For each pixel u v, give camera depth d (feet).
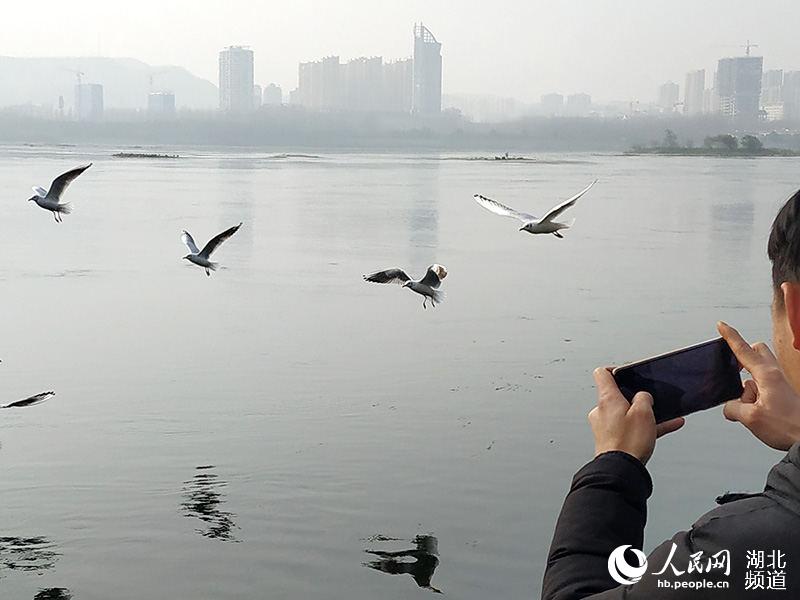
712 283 75.82
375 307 64.95
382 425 38.50
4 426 38.60
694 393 7.70
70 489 31.96
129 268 82.99
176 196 169.48
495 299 68.08
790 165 366.84
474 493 31.32
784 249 6.88
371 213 138.21
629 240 106.52
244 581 25.64
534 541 27.84
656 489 31.12
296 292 70.85
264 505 30.55
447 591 25.03
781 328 7.00
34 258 88.79
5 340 54.80
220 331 57.26
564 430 37.88
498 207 20.84
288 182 217.97
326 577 25.81
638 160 441.27
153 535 28.45
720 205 156.35
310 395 43.04
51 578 25.93
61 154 403.75
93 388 44.47
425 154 557.33
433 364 48.75
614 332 57.26
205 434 37.60
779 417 7.27
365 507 30.27
